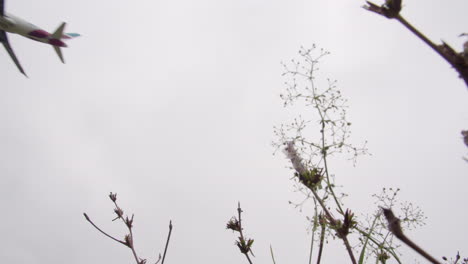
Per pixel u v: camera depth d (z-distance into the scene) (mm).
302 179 2146
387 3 1060
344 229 1852
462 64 961
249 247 2436
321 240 1940
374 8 1098
